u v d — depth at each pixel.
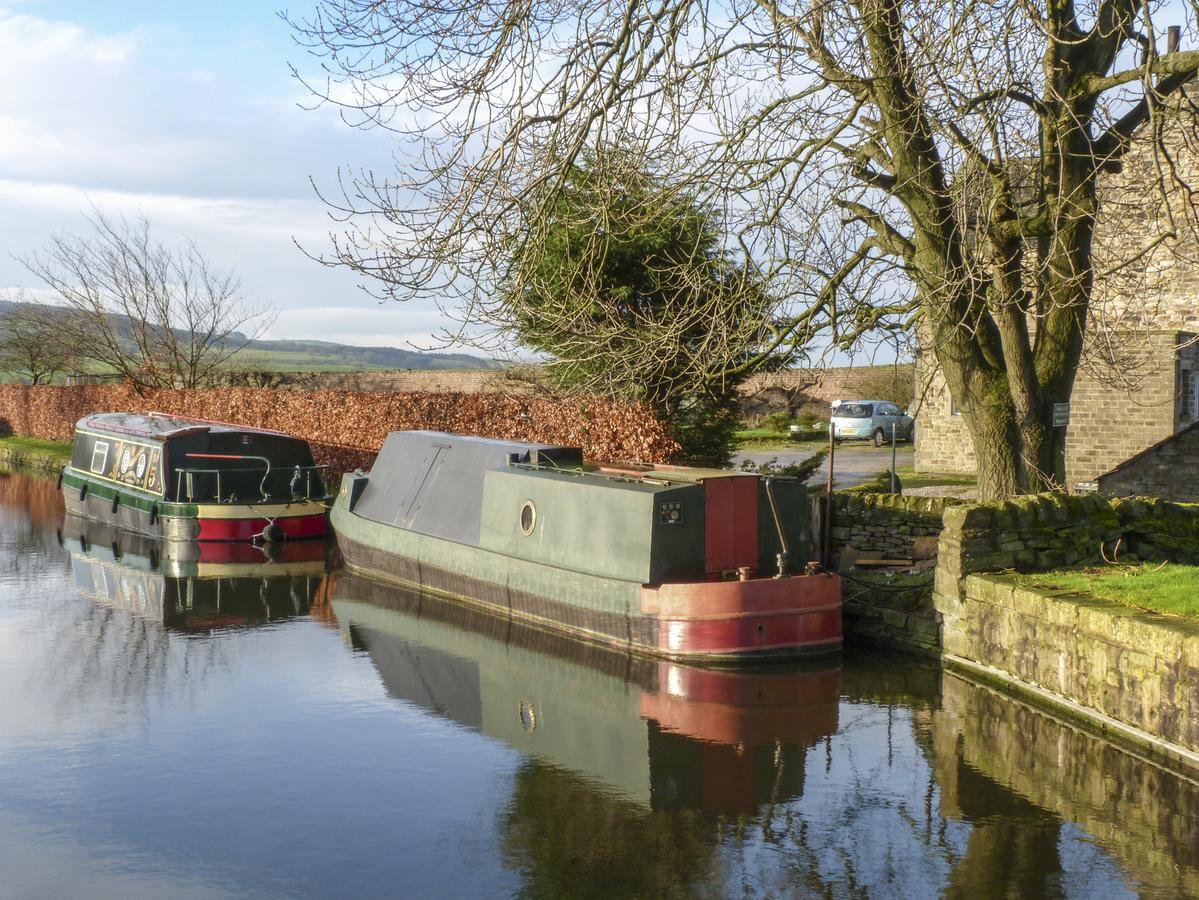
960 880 7.78
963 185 12.34
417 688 12.84
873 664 13.52
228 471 25.03
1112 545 13.25
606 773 10.03
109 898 7.69
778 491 14.84
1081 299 13.67
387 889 7.77
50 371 58.84
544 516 15.86
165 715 11.82
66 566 21.41
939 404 30.17
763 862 8.12
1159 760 9.66
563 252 17.06
